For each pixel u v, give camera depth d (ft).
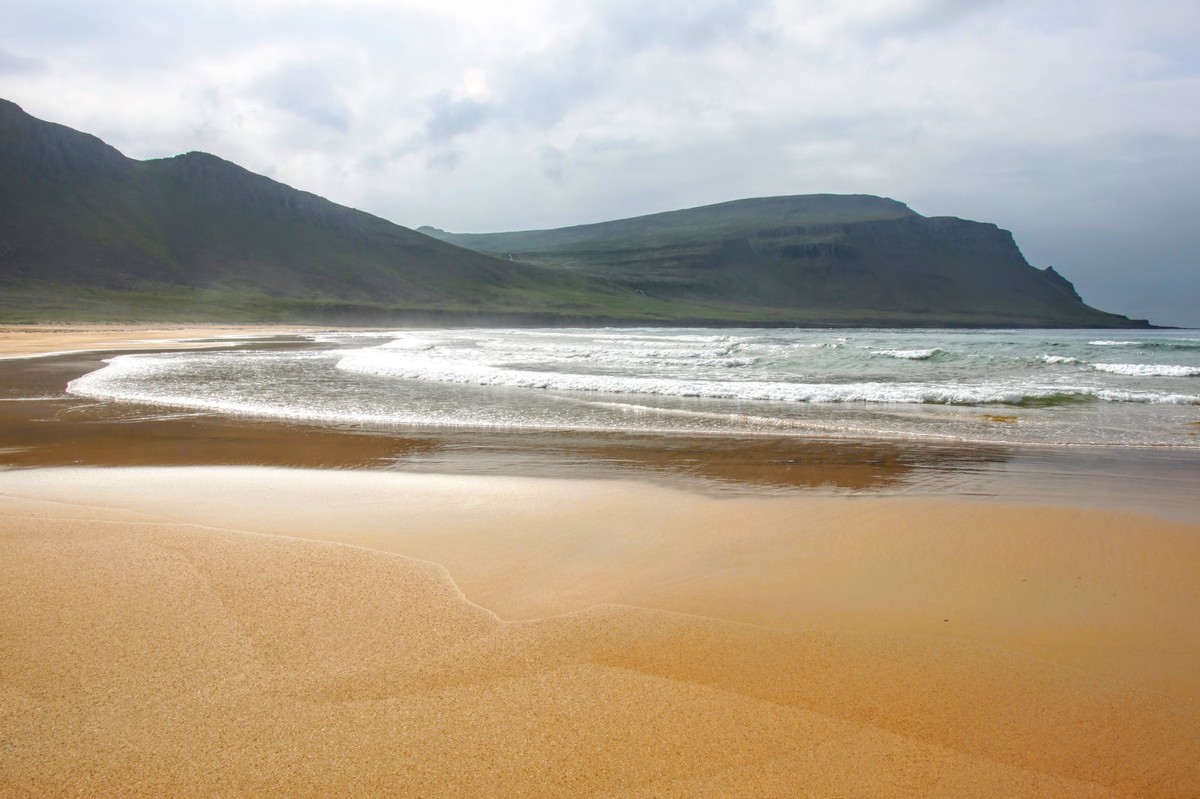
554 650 12.45
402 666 11.75
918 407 47.88
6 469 28.60
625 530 20.17
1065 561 17.66
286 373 70.33
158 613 13.57
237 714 10.24
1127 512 22.16
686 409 46.37
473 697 10.83
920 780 9.06
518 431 38.52
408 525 20.48
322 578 15.64
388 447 33.81
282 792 8.62
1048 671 11.99
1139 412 45.75
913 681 11.57
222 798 8.49
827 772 9.19
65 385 59.98
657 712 10.50
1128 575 16.69
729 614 14.24
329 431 38.37
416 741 9.69
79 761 9.14
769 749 9.65
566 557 17.71
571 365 81.66
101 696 10.64
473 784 8.84
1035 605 14.90
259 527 20.10
